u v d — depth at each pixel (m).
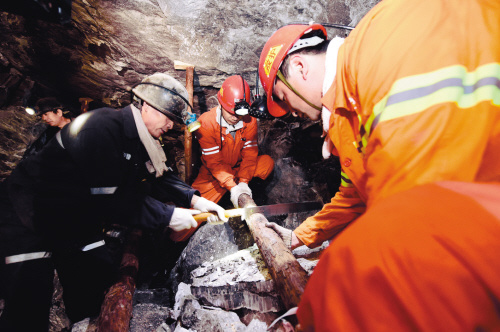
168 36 2.97
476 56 0.49
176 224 1.84
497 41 0.49
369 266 0.29
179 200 2.32
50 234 1.57
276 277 1.52
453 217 0.28
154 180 2.28
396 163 0.47
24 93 3.30
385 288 0.27
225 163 3.35
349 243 0.33
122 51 3.10
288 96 1.07
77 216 1.67
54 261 1.82
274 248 1.69
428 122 0.45
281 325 1.40
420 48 0.52
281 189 3.52
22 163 1.59
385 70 0.57
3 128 3.09
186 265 2.38
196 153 4.01
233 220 2.56
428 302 0.25
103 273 1.88
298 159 3.57
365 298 0.28
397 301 0.26
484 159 0.43
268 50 1.05
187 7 2.75
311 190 3.35
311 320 0.35
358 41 0.72
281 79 1.03
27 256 1.49
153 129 1.80
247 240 2.59
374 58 0.62
